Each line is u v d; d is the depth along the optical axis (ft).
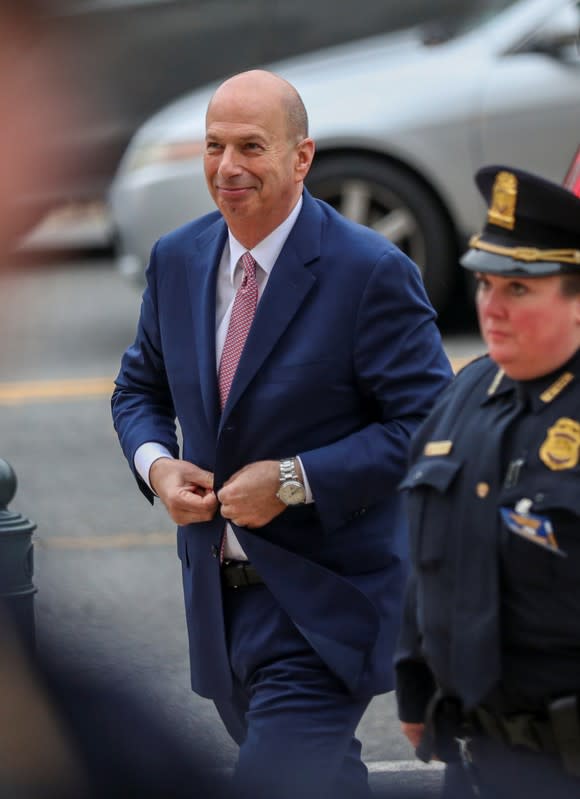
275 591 27.78
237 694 29.40
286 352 27.68
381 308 27.48
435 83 76.79
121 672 38.17
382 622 28.43
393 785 31.73
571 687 20.95
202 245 28.94
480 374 22.29
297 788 27.02
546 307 20.88
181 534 29.07
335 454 27.30
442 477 21.59
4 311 95.30
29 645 31.01
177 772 28.43
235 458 28.02
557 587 20.65
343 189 77.10
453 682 21.59
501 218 21.17
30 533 32.65
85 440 65.57
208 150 27.53
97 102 106.73
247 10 104.99
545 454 20.77
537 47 76.43
